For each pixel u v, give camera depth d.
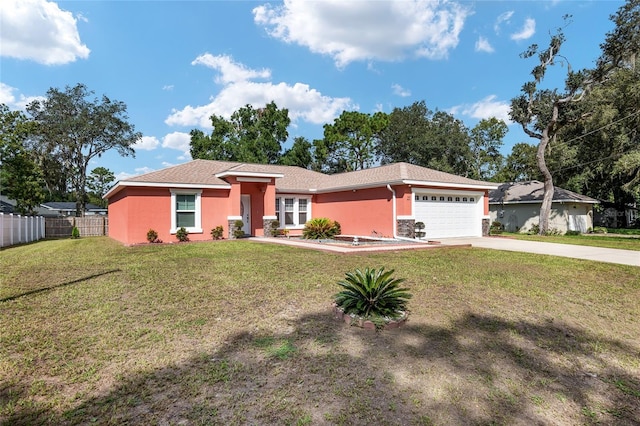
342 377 3.34
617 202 31.88
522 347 4.14
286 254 10.84
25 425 2.62
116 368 3.53
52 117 36.28
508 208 27.91
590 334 4.60
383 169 19.19
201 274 7.84
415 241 14.45
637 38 18.69
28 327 4.64
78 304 5.65
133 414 2.77
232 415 2.75
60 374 3.40
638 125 23.86
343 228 19.11
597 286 6.95
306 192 20.22
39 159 36.38
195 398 2.99
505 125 43.59
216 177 17.48
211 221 16.62
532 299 6.02
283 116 40.75
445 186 16.67
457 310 5.38
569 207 24.78
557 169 28.64
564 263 9.48
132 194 14.91
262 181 17.17
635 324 4.96
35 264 9.74
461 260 9.80
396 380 3.31
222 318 4.97
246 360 3.69
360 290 4.82
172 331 4.49
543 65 21.34
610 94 23.30
